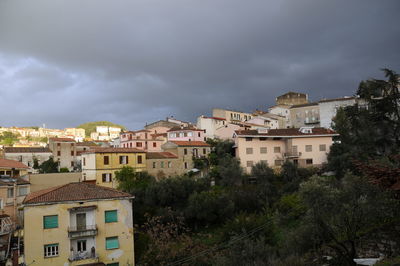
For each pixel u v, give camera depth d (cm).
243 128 8638
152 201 4703
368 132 5297
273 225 3581
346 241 1842
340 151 5528
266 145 6262
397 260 1446
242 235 3228
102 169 5366
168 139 8156
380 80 5291
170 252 3506
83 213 3222
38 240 3012
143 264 3391
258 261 2133
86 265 2981
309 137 6181
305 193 1723
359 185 1675
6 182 4281
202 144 6831
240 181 5531
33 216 3039
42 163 7531
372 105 5322
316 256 1841
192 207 4438
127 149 5791
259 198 4903
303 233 1886
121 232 3325
